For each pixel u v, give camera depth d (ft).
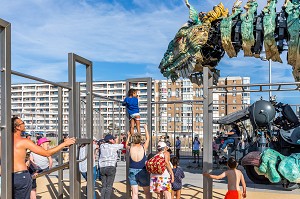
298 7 34.76
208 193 21.54
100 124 35.94
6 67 11.48
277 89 22.40
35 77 13.79
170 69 44.52
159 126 73.97
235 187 19.70
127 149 25.40
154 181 22.17
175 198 27.37
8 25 11.57
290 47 34.47
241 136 48.60
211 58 42.50
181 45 42.11
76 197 16.12
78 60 16.70
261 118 35.45
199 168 50.52
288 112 36.94
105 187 24.54
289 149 34.30
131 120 25.25
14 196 13.17
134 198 23.00
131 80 27.12
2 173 11.45
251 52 37.81
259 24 36.81
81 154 23.18
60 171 26.89
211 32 41.06
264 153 30.32
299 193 31.01
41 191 31.71
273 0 36.96
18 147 13.47
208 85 21.34
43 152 14.05
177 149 61.21
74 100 16.07
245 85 19.60
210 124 21.43
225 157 49.19
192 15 41.98
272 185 35.32
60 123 25.30
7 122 11.48
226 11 41.86
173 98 187.42
